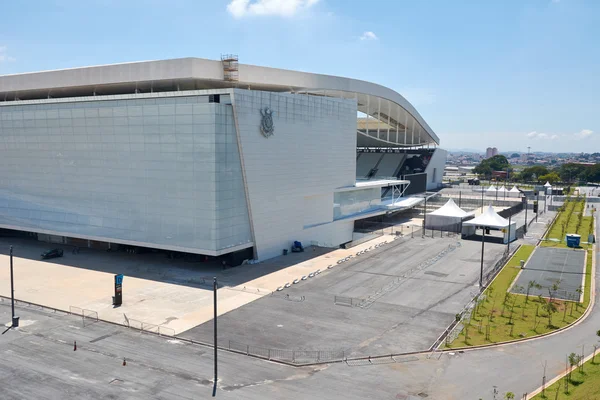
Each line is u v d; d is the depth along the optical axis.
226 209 48.00
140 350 29.81
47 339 31.45
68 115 54.94
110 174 53.06
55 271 48.50
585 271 50.72
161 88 58.84
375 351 29.75
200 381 25.81
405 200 97.19
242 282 44.81
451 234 72.12
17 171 61.06
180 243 49.06
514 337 32.00
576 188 193.50
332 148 66.25
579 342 31.38
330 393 24.56
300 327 33.75
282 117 54.69
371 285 44.41
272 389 24.98
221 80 56.16
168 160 48.69
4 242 62.97
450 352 29.70
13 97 68.81
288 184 57.06
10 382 25.61
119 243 53.59
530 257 57.66
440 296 41.16
